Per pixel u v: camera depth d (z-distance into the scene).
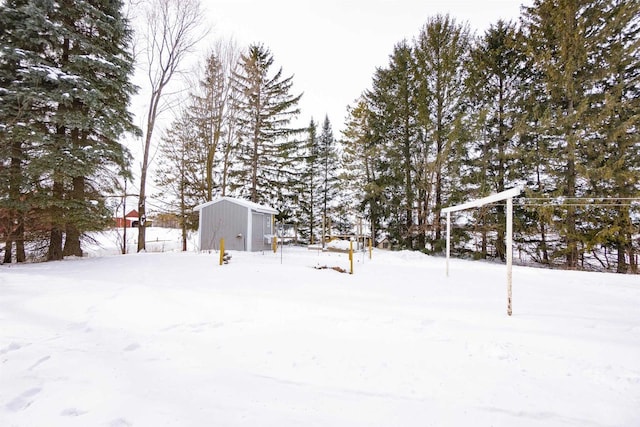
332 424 1.85
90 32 9.22
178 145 15.79
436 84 15.43
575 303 5.08
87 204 8.63
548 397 2.21
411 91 16.20
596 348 3.11
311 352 2.94
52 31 7.98
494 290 6.09
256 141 18.89
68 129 8.75
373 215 17.42
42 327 3.45
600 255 13.23
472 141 14.23
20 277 5.97
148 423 1.82
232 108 15.59
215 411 1.96
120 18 9.77
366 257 12.37
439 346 3.13
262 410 1.98
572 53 11.86
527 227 13.65
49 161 7.76
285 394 2.19
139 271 6.83
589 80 11.71
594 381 2.45
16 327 3.41
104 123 8.84
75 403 2.01
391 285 6.34
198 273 6.66
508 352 2.98
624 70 11.47
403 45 17.20
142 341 3.15
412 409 2.03
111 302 4.46
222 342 3.16
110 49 9.63
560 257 13.23
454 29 15.40
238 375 2.46
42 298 4.52
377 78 17.94
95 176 9.23
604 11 11.51
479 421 1.91
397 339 3.31
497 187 14.65
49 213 8.17
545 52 12.53
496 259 15.31
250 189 19.52
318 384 2.35
